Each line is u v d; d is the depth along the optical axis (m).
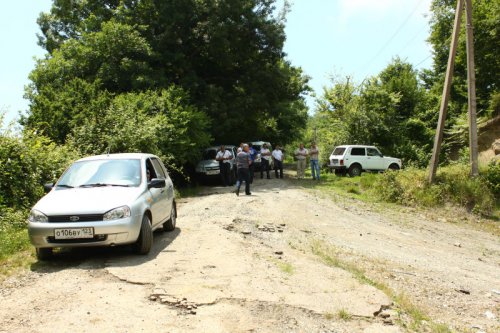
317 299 5.39
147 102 19.56
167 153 18.62
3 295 5.27
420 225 13.62
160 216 8.28
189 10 24.98
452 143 31.56
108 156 8.41
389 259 8.88
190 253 7.25
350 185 21.03
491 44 27.31
